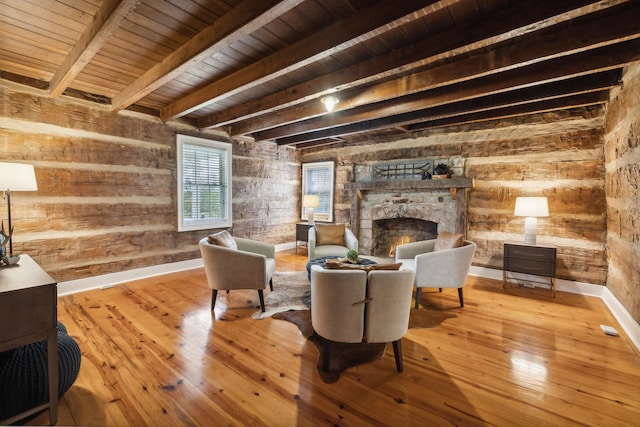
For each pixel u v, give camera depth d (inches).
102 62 107.8
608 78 109.8
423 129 177.2
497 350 90.7
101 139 144.9
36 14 79.7
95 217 144.3
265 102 141.7
